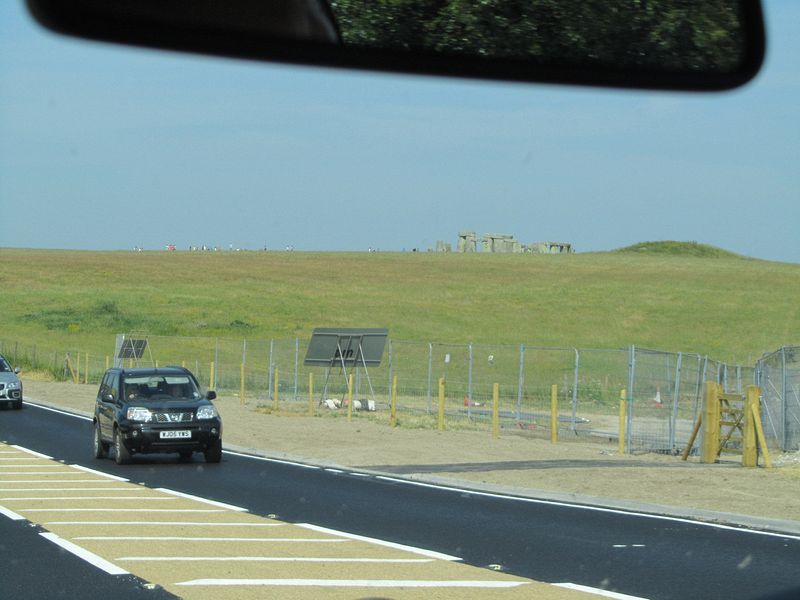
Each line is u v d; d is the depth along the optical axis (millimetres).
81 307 151000
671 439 46031
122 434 37500
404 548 20656
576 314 146500
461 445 45531
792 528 24141
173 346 118938
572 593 16531
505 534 22703
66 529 22500
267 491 30141
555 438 48250
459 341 123625
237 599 15820
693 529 23688
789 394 46969
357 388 86000
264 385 89500
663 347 121000
